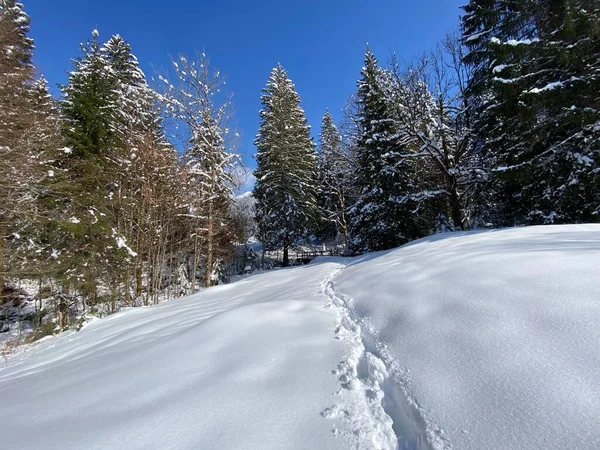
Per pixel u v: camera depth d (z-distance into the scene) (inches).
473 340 98.9
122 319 334.0
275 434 79.1
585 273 118.8
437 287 146.2
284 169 985.5
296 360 118.0
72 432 89.7
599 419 62.4
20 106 401.1
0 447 86.7
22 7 581.0
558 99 367.9
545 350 85.4
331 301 197.6
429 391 84.8
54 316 475.2
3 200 379.6
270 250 1032.8
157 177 577.3
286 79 1124.5
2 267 421.4
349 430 78.9
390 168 661.3
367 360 111.6
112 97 569.6
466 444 66.4
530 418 67.4
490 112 447.2
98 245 488.1
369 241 705.6
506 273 136.2
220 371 115.7
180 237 696.4
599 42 373.7
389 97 653.9
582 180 365.1
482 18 503.5
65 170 439.8
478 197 646.5
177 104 584.4
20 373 214.4
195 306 311.4
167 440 80.5
